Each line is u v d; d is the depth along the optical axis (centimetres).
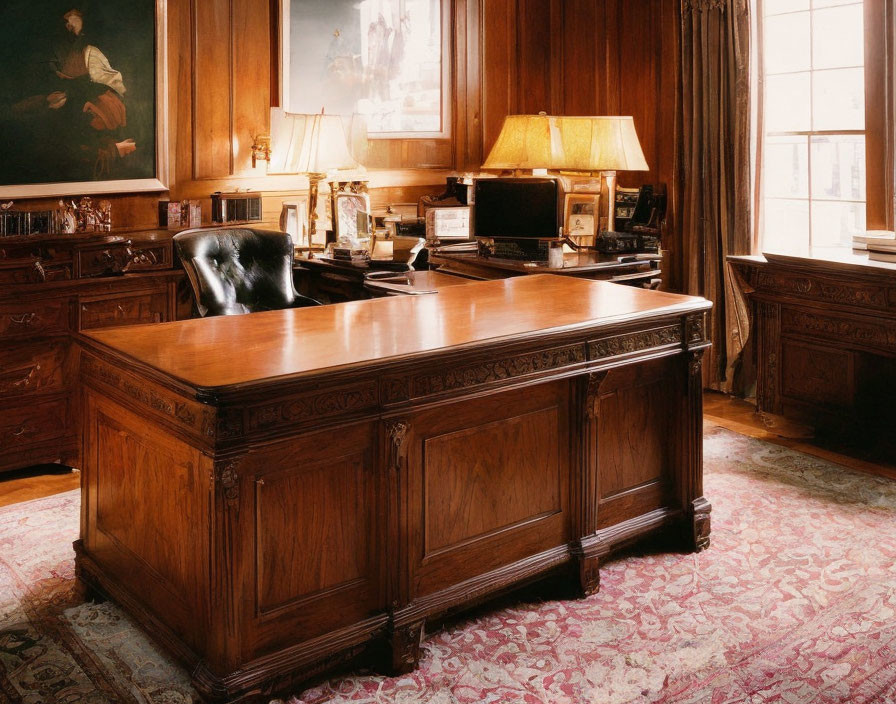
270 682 240
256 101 523
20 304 407
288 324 308
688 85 567
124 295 444
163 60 481
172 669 262
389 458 259
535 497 302
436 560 275
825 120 530
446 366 271
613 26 616
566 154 512
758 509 379
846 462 441
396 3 561
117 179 476
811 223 545
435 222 531
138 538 270
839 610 295
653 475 340
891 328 422
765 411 495
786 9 544
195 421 231
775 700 245
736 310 553
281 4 519
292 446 241
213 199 503
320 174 525
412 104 578
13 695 247
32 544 344
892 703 243
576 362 305
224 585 230
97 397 288
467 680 257
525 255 490
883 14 482
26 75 439
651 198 538
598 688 252
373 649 265
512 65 614
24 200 449
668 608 298
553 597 309
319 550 250
